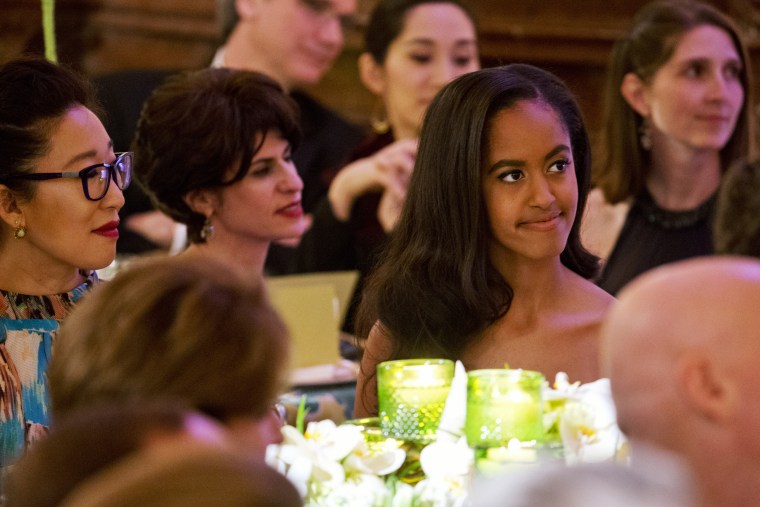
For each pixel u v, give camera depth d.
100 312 2.30
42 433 4.66
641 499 1.61
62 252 4.76
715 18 8.05
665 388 2.38
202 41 14.30
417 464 3.96
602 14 14.59
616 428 3.59
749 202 6.65
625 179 8.04
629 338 2.45
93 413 1.90
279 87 6.30
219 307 2.26
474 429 3.72
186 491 1.63
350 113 14.45
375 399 4.89
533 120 4.46
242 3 10.56
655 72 7.93
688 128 7.84
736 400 2.31
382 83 9.99
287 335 2.34
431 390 4.00
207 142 6.02
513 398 3.67
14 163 4.66
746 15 14.30
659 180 8.02
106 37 13.85
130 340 2.23
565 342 4.65
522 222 4.47
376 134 10.16
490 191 4.52
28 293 4.84
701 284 2.41
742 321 2.33
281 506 1.67
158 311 2.25
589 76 14.71
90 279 5.14
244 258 6.35
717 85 7.83
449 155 4.58
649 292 2.46
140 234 9.24
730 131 8.00
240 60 10.65
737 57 8.04
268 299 2.39
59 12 13.45
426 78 9.65
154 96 6.21
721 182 8.02
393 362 4.13
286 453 3.65
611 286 7.94
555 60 14.55
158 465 1.68
